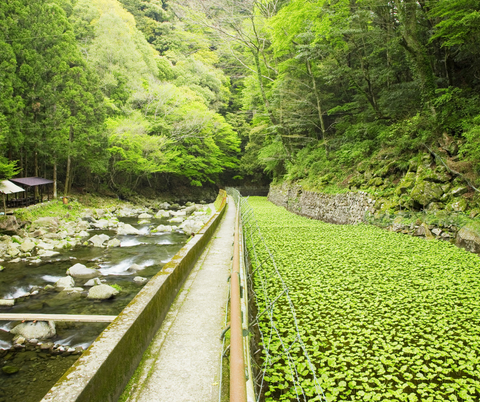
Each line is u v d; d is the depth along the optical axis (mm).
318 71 20031
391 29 15773
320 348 4773
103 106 28031
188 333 4227
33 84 21297
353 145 18516
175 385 3109
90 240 15250
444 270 8039
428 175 12125
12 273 10484
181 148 36812
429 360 4391
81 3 39094
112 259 12422
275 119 23641
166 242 15734
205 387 3090
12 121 18344
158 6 54219
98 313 7297
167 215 26375
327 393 3779
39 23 22234
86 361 2496
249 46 23266
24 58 20891
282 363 4426
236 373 1729
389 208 13250
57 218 19016
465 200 10648
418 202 12062
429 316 5652
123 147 29781
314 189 20047
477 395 3713
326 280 7664
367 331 5191
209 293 5816
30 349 5730
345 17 15672
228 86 50344
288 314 5895
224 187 49125
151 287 4441
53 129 22703
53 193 24312
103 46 33406
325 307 6156
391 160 14852
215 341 4016
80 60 25297
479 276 7539
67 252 13414
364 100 19125
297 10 16266
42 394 4512
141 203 34031
